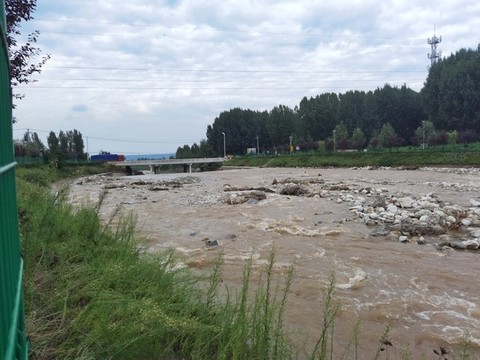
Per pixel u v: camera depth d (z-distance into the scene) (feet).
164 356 14.05
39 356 11.50
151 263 20.65
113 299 14.85
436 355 20.21
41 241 18.54
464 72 260.83
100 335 12.42
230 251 39.34
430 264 34.47
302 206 66.13
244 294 15.97
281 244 41.88
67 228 23.59
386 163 189.47
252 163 294.25
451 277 31.30
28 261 16.11
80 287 16.44
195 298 18.98
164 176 195.72
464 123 255.29
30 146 225.97
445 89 266.77
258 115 429.79
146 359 13.48
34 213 22.22
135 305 14.52
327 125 355.77
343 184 100.27
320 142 331.98
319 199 73.51
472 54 292.81
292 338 20.35
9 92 7.93
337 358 19.35
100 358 12.07
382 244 41.01
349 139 294.05
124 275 17.65
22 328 7.93
